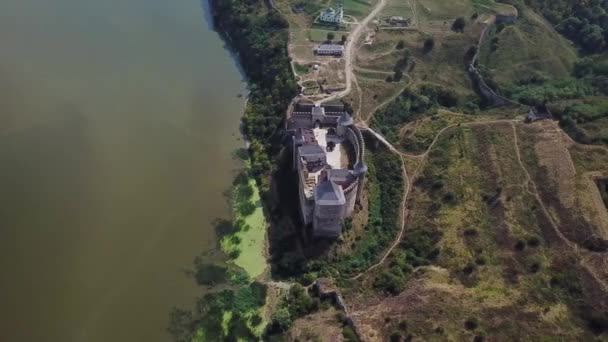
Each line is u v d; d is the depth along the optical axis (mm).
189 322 120188
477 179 144875
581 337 108438
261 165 159250
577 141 149625
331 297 124938
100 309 120250
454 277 122688
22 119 165125
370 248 136750
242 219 145250
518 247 125750
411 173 154375
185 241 137875
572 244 124812
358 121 170750
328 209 130250
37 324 115875
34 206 140125
